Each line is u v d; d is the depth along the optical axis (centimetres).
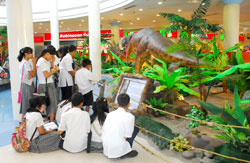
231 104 494
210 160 281
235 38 1038
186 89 442
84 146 333
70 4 1523
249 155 258
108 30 2200
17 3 465
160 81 485
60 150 340
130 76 498
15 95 484
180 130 385
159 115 457
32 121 330
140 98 449
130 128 297
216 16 1527
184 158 304
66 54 501
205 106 288
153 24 2006
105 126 308
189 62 433
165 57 477
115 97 509
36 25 1930
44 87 414
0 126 457
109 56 1404
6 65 1151
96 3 921
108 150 301
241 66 307
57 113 416
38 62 413
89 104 464
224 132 298
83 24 1889
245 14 1468
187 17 1606
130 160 306
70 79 481
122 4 1205
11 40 476
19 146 328
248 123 300
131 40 602
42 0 1636
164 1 1109
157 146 343
